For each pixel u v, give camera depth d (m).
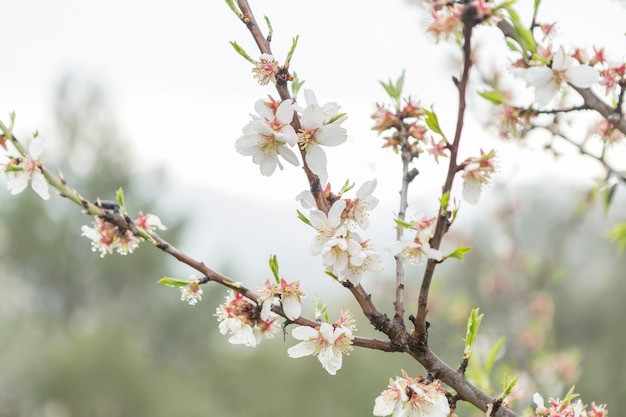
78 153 40.44
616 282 14.26
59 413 27.34
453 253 1.83
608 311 14.55
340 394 22.23
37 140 2.16
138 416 26.47
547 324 5.64
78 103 40.62
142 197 40.25
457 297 5.82
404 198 2.26
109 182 40.00
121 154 40.44
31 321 30.72
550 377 4.83
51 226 38.62
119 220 2.19
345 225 2.00
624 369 13.73
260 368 24.48
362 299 2.00
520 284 5.79
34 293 39.00
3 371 27.11
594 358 14.22
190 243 39.84
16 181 2.15
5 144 2.15
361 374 21.95
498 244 6.10
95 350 27.19
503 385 1.99
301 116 2.00
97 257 38.50
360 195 2.00
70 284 38.91
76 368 26.66
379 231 2.17
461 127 1.76
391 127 2.32
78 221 39.28
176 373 30.28
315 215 1.98
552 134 2.94
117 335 28.30
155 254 38.44
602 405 2.25
